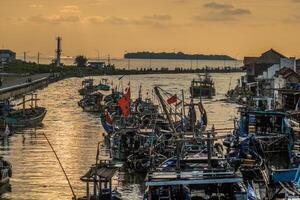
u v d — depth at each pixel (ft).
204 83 513.86
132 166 192.95
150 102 346.74
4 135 271.28
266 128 236.43
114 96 424.87
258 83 423.23
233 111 397.80
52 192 167.94
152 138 196.44
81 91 545.44
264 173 159.84
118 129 236.43
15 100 474.08
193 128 206.28
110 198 145.59
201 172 130.93
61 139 270.87
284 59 461.78
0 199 160.25
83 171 196.03
